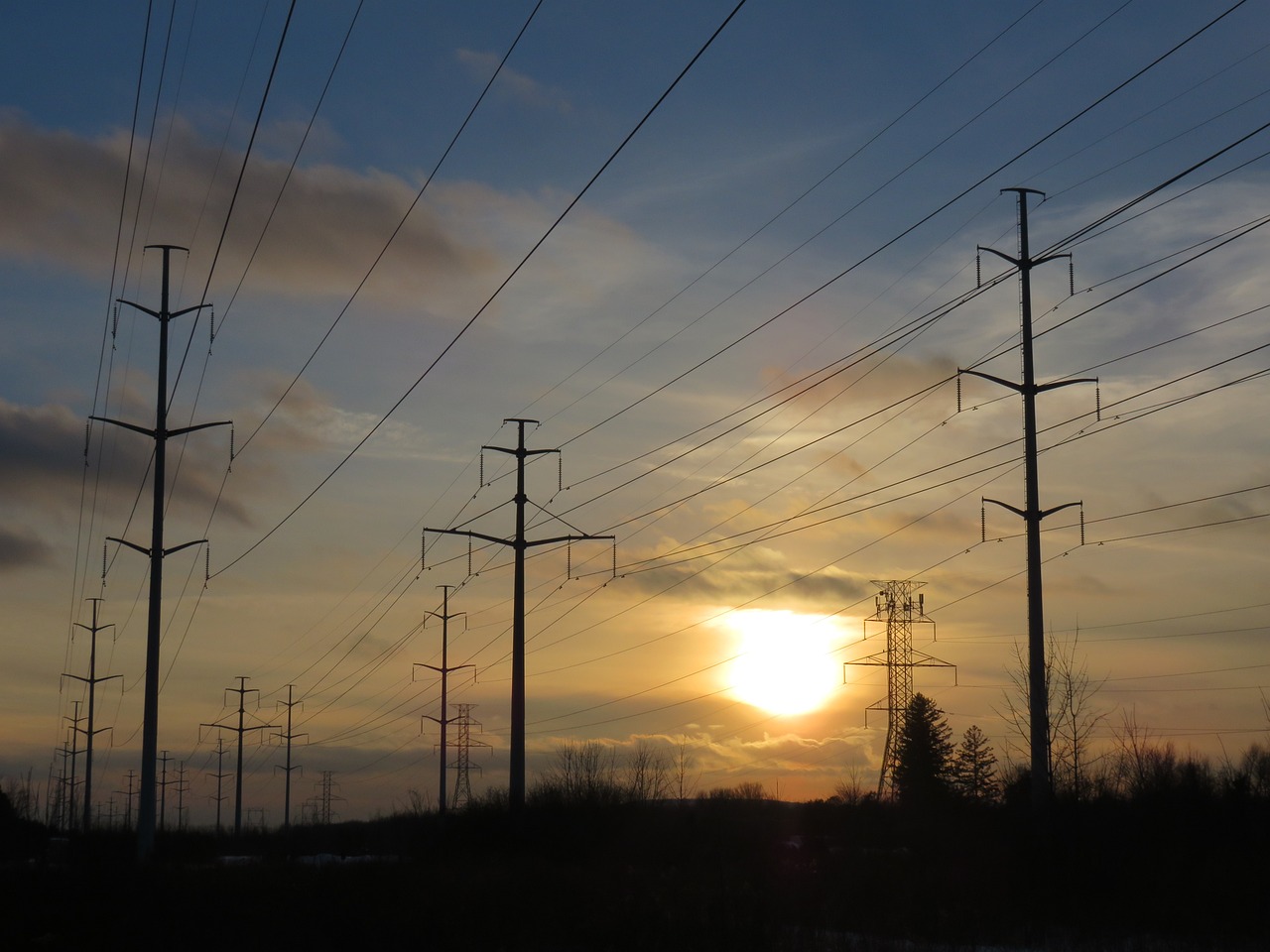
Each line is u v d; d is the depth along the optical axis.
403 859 50.91
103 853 52.56
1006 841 35.69
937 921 29.91
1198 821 35.03
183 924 30.56
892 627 69.62
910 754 78.12
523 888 35.84
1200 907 29.55
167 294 46.03
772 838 55.84
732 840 54.53
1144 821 35.22
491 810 51.38
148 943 28.59
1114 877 31.98
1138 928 29.47
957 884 34.03
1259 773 37.41
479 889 35.78
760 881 37.00
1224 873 31.14
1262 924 28.36
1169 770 38.97
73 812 100.00
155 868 41.06
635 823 52.75
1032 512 36.69
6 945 29.03
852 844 51.69
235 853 72.81
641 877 40.06
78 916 33.12
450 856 48.34
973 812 40.12
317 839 85.06
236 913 32.03
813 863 43.28
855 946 26.44
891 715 68.69
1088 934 28.59
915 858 38.72
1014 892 32.88
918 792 74.50
